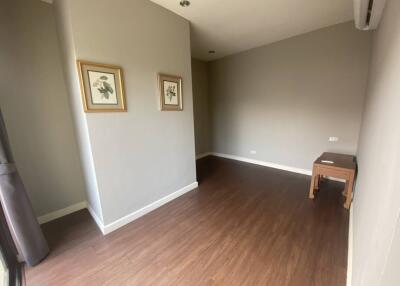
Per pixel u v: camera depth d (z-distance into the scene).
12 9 1.83
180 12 2.31
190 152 2.82
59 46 2.10
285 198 2.59
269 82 3.65
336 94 2.94
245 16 2.44
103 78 1.78
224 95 4.48
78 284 1.42
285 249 1.69
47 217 2.23
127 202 2.11
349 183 2.24
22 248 1.55
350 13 2.44
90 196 2.24
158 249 1.74
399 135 0.65
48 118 2.15
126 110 1.97
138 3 1.96
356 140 2.86
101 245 1.81
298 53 3.20
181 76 2.51
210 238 1.86
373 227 0.90
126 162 2.05
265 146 3.98
